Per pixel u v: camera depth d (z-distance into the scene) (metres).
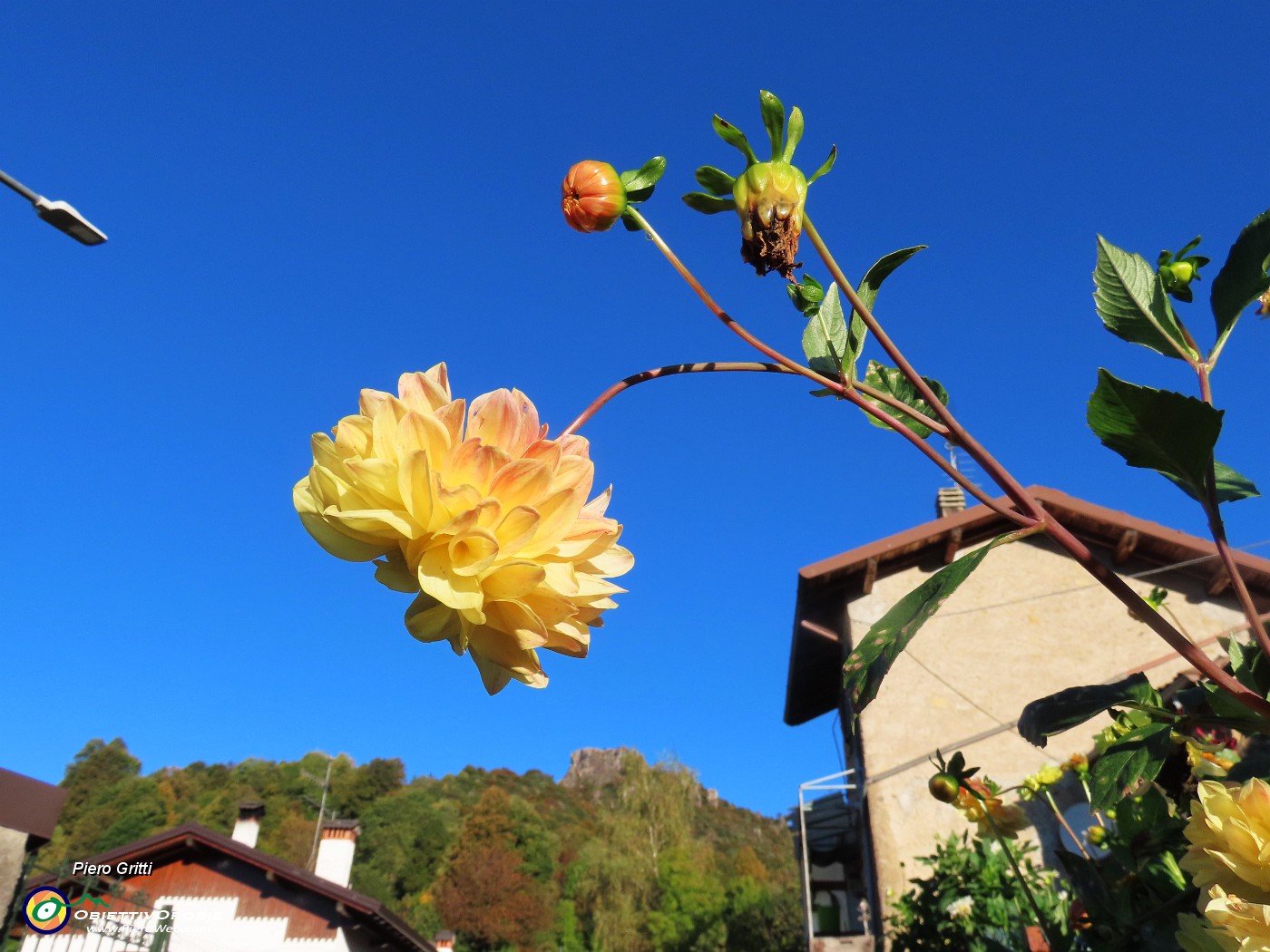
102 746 54.78
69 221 6.34
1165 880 1.93
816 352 1.23
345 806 54.84
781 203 1.09
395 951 14.69
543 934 42.34
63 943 9.57
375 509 0.94
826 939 9.88
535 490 0.94
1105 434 1.07
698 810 69.12
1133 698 1.18
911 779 9.59
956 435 1.10
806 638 11.19
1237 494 1.30
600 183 1.23
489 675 1.02
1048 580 10.46
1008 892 4.65
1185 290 1.58
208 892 13.58
